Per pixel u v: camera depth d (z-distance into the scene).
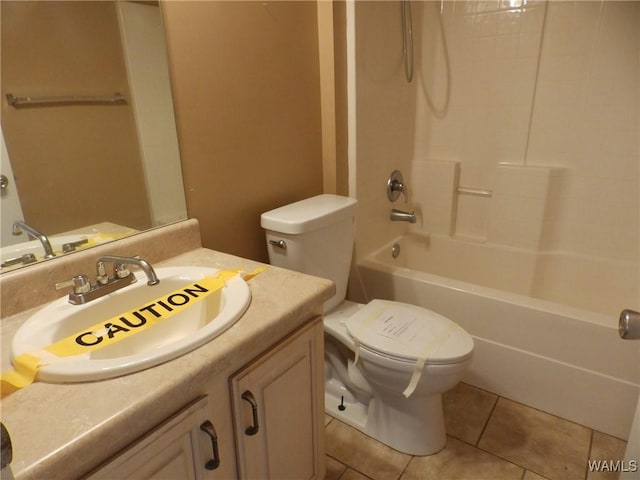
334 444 1.52
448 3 2.09
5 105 0.89
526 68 1.98
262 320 0.85
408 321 1.43
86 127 1.02
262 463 0.96
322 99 1.74
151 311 0.87
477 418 1.62
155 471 0.69
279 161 1.60
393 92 2.06
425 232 2.45
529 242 2.14
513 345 1.63
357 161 1.85
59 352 0.72
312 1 1.60
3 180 0.90
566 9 1.83
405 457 1.46
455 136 2.27
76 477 0.57
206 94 1.27
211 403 0.79
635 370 1.40
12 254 0.92
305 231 1.39
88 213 1.05
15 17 0.88
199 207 1.33
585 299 2.05
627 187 1.88
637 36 1.72
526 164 2.10
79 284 0.90
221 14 1.27
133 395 0.63
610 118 1.85
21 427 0.57
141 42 1.09
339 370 1.67
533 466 1.40
